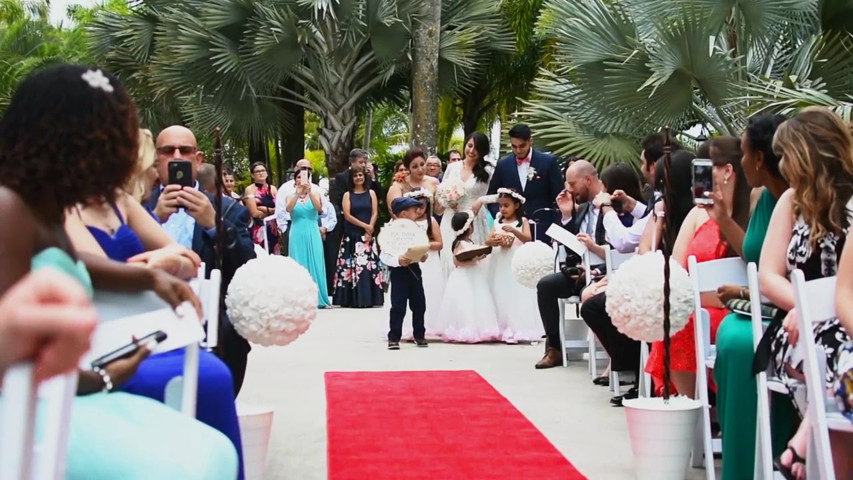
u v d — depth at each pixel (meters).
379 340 9.65
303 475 4.69
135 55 21.03
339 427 5.64
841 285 3.38
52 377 1.30
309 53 18.86
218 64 17.94
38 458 1.60
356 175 13.41
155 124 22.34
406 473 4.64
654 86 11.48
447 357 8.47
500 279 9.47
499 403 6.34
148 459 2.47
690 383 5.07
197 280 3.72
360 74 19.88
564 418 5.96
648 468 4.34
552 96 13.55
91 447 2.47
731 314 4.39
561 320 7.82
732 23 12.36
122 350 2.79
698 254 5.13
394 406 6.25
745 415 4.18
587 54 12.57
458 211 9.88
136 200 3.92
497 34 20.86
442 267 9.71
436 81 17.86
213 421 3.47
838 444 3.48
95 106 2.34
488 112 25.19
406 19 18.09
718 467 4.88
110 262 2.89
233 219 4.96
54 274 1.25
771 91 9.93
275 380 7.28
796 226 3.96
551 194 9.59
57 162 2.29
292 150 21.73
